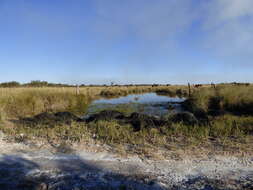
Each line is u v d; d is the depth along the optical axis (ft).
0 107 27.12
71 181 8.81
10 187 8.31
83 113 34.83
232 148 13.11
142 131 17.71
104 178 9.09
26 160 11.19
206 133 16.20
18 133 17.21
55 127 18.79
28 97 34.17
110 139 15.53
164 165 10.59
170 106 43.19
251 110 30.66
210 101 37.22
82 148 13.37
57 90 49.83
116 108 40.88
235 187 8.34
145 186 8.39
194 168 10.19
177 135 16.51
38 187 8.30
